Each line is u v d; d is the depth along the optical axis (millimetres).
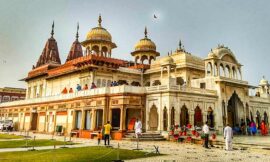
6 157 11367
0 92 63938
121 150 14477
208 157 12578
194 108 26156
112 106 25188
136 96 25297
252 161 11523
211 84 29594
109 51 40531
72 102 30047
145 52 44438
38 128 36656
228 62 31984
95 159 10977
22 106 42375
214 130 27484
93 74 33062
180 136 21594
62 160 10570
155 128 25812
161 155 12859
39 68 46562
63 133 30047
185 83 31734
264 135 28797
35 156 11688
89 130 26234
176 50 39719
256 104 35219
